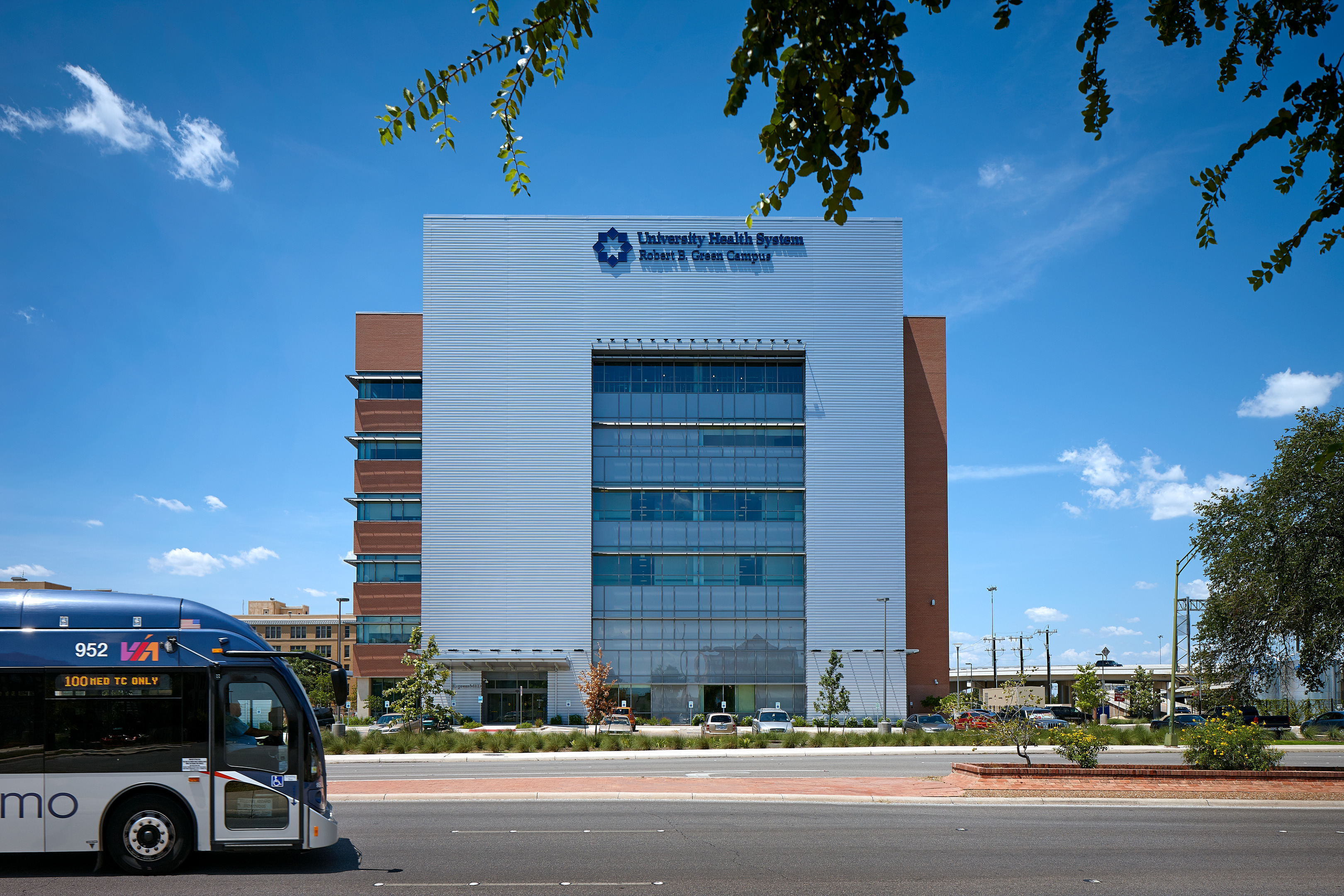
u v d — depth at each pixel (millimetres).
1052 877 11867
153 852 11859
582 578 61344
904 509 63094
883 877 11742
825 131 4520
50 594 12445
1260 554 38719
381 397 69188
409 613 67188
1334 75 5078
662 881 11328
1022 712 24734
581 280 63812
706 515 62625
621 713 51094
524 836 14797
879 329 63875
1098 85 5441
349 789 20766
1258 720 48625
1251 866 12742
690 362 63906
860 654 61250
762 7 4426
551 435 62500
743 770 27766
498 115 5102
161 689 12203
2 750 11844
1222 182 5770
